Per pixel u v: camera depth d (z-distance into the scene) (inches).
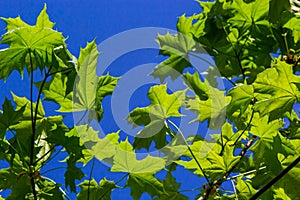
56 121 100.2
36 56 93.8
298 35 105.4
